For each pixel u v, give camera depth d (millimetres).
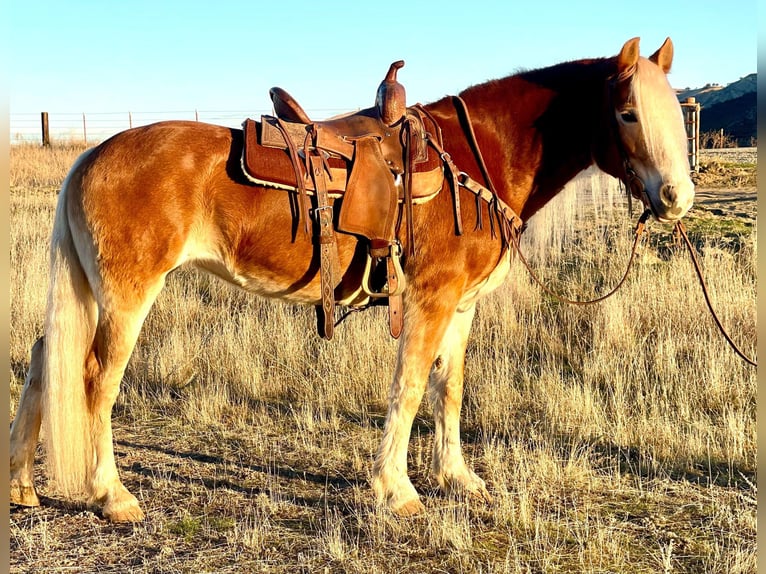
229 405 5453
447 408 4020
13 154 19250
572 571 3156
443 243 3660
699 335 6242
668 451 4438
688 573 3131
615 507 3768
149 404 5504
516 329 6730
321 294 3590
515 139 3875
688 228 9031
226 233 3580
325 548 3307
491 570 3139
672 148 3324
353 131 3693
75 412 3473
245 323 6777
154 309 7438
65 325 3498
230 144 3590
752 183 13438
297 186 3512
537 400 5398
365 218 3568
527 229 4434
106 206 3449
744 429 4672
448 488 3947
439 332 3699
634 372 5730
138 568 3172
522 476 3955
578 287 7398
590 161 3914
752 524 3496
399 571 3162
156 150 3496
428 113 3857
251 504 3820
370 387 5676
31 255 8758
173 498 3891
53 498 3877
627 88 3424
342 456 4480
